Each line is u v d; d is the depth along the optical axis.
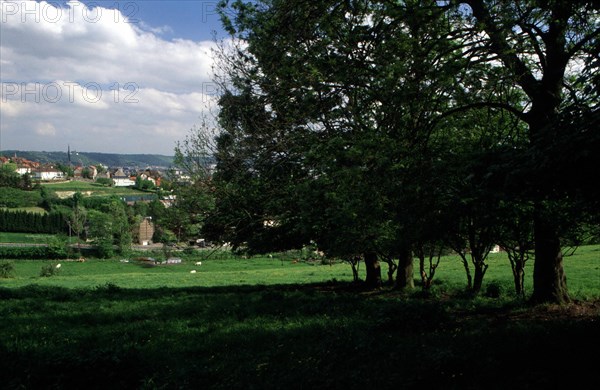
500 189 10.12
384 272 38.06
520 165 9.10
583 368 7.17
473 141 14.90
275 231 24.36
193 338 11.28
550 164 8.47
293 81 19.05
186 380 7.72
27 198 174.00
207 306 16.58
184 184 24.41
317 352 9.00
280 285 28.59
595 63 9.10
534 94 13.63
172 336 11.57
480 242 18.55
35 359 8.79
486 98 14.92
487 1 13.02
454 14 14.13
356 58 15.76
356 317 13.36
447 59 14.48
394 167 12.95
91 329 12.76
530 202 12.91
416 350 8.57
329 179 16.09
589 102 10.09
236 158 22.16
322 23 16.08
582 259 34.75
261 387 7.30
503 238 17.59
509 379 6.91
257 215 23.11
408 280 22.08
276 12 18.08
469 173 11.14
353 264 26.41
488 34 13.13
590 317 12.15
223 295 21.09
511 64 13.44
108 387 7.68
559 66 13.56
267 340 10.75
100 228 101.00
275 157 21.72
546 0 12.11
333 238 19.95
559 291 14.54
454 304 15.87
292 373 7.75
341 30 16.64
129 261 88.81
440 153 14.35
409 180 12.91
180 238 26.59
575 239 15.50
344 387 7.11
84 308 17.05
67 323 13.79
